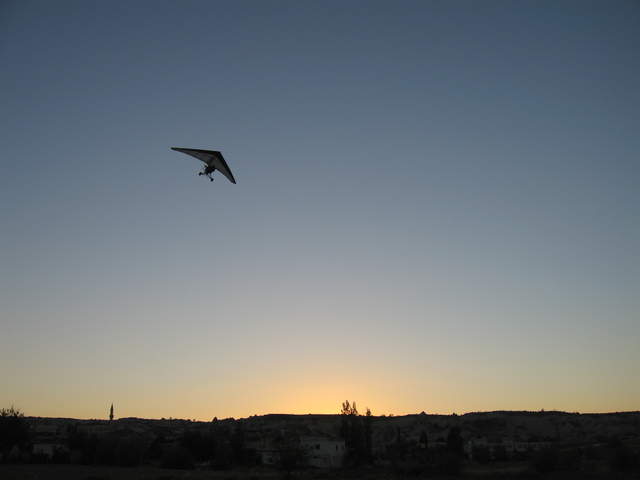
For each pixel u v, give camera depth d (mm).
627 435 192750
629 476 81500
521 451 152500
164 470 102062
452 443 145500
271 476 93312
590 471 90812
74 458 117125
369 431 128625
